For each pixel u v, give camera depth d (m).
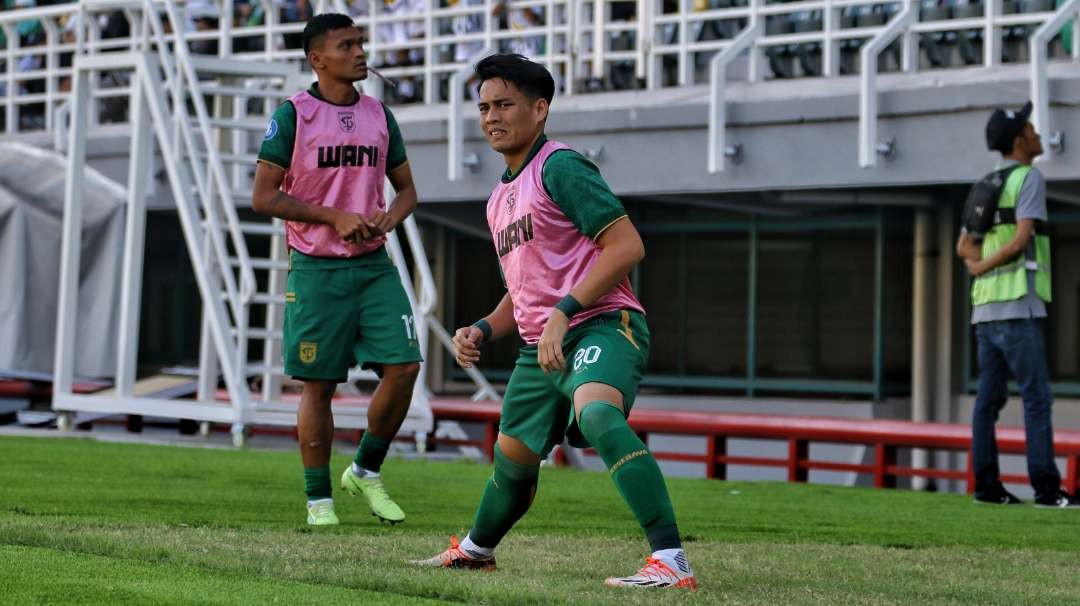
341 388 50.56
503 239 16.44
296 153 23.05
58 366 43.47
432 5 53.25
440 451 46.22
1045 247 30.98
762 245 54.81
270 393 42.75
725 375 55.47
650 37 49.34
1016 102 41.56
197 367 66.12
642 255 15.62
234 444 39.62
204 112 40.97
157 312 67.75
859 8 48.66
